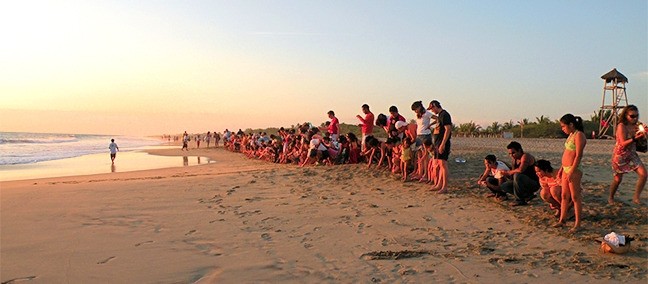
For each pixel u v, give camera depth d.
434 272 4.71
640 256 5.06
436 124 9.73
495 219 6.97
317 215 7.50
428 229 6.50
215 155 32.28
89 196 9.49
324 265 4.99
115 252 5.46
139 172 17.58
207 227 6.76
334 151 14.77
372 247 5.66
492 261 5.04
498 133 62.66
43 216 7.52
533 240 5.82
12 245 5.75
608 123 41.66
